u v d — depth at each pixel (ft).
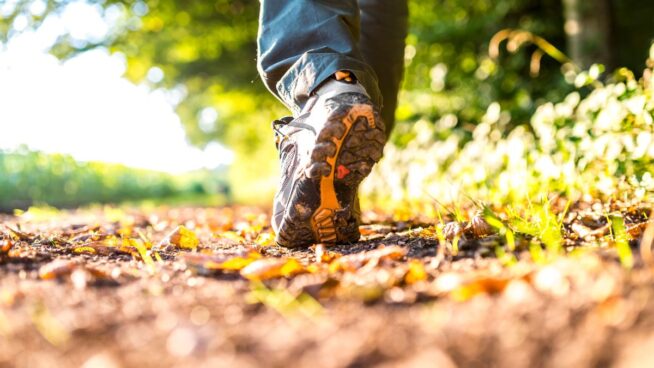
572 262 4.46
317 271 5.26
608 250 5.14
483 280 4.00
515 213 7.54
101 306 4.09
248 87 39.22
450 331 3.35
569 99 12.96
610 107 10.86
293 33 7.13
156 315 3.88
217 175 113.70
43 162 39.04
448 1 31.24
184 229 7.66
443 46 29.32
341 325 3.59
